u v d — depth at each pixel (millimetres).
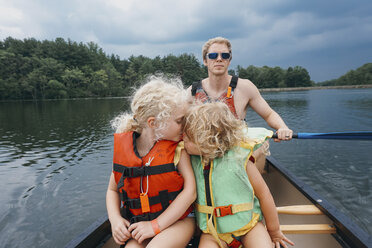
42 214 4328
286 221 1935
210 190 1180
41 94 58438
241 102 2266
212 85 2334
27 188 5391
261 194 1232
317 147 7926
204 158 1187
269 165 2887
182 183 1184
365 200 4570
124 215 1233
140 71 79500
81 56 75250
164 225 1107
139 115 1154
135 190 1167
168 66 81688
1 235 3777
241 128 1207
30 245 3557
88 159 7445
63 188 5344
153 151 1164
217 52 2170
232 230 1162
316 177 5656
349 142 8398
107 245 1594
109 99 55312
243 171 1169
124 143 1185
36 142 10227
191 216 1272
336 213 1612
